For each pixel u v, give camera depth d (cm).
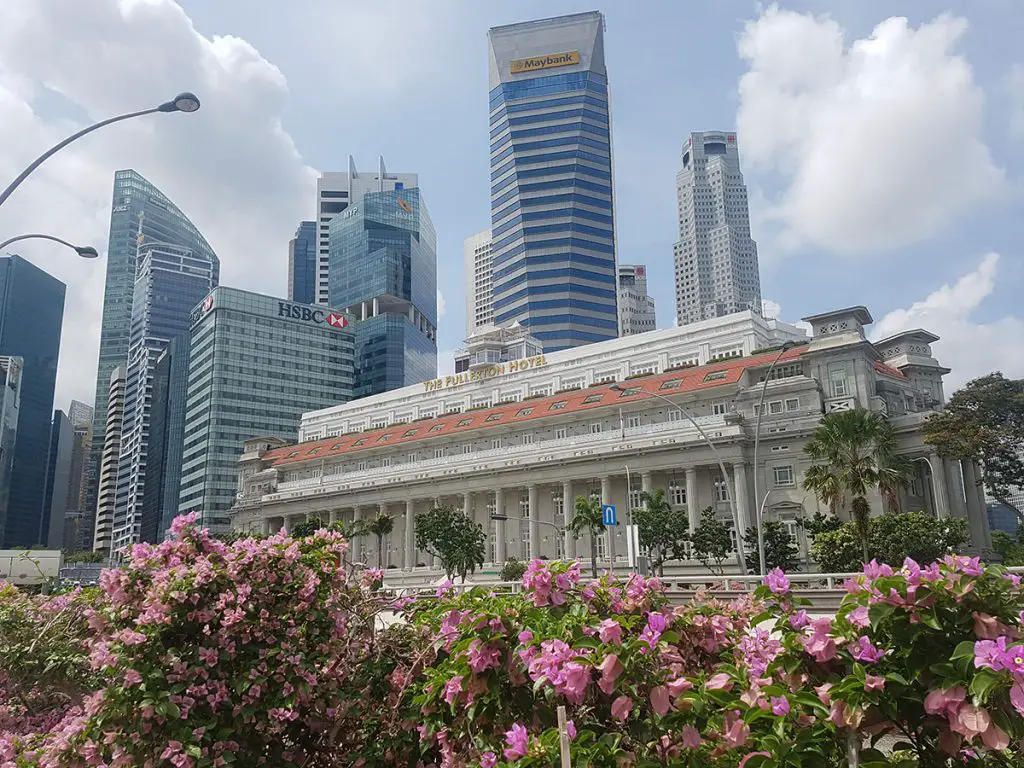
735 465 7694
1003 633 502
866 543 5097
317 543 935
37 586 2241
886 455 5222
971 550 6462
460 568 7994
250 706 779
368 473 11000
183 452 17650
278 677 809
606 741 581
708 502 8025
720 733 577
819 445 5369
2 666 1185
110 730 749
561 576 714
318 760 883
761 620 664
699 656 708
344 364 18662
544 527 9100
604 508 4891
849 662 558
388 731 860
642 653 577
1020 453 7312
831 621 566
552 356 11306
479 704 664
